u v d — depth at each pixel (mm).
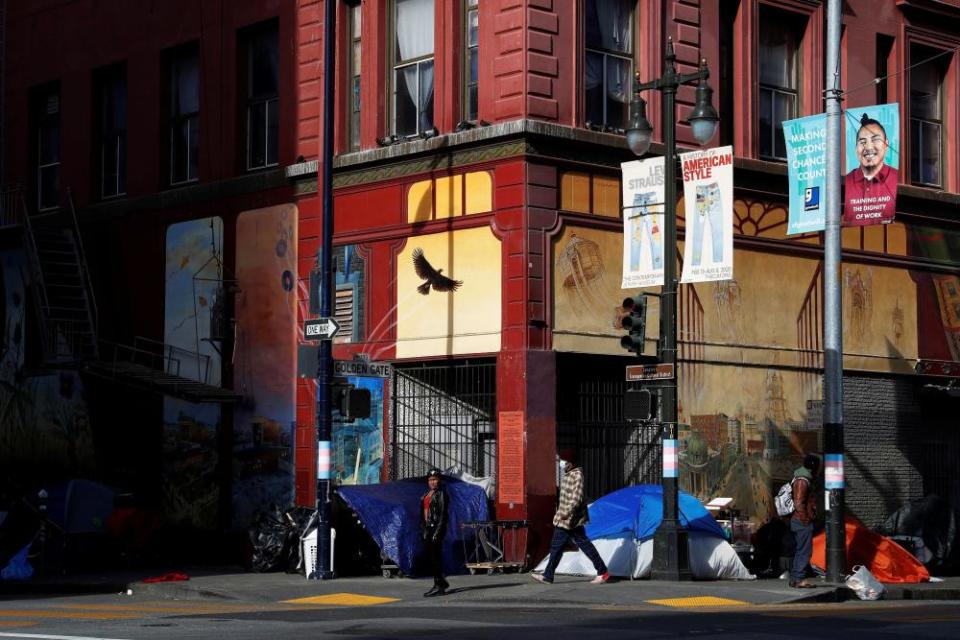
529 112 23562
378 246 25828
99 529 26766
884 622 15273
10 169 33219
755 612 17266
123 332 30844
